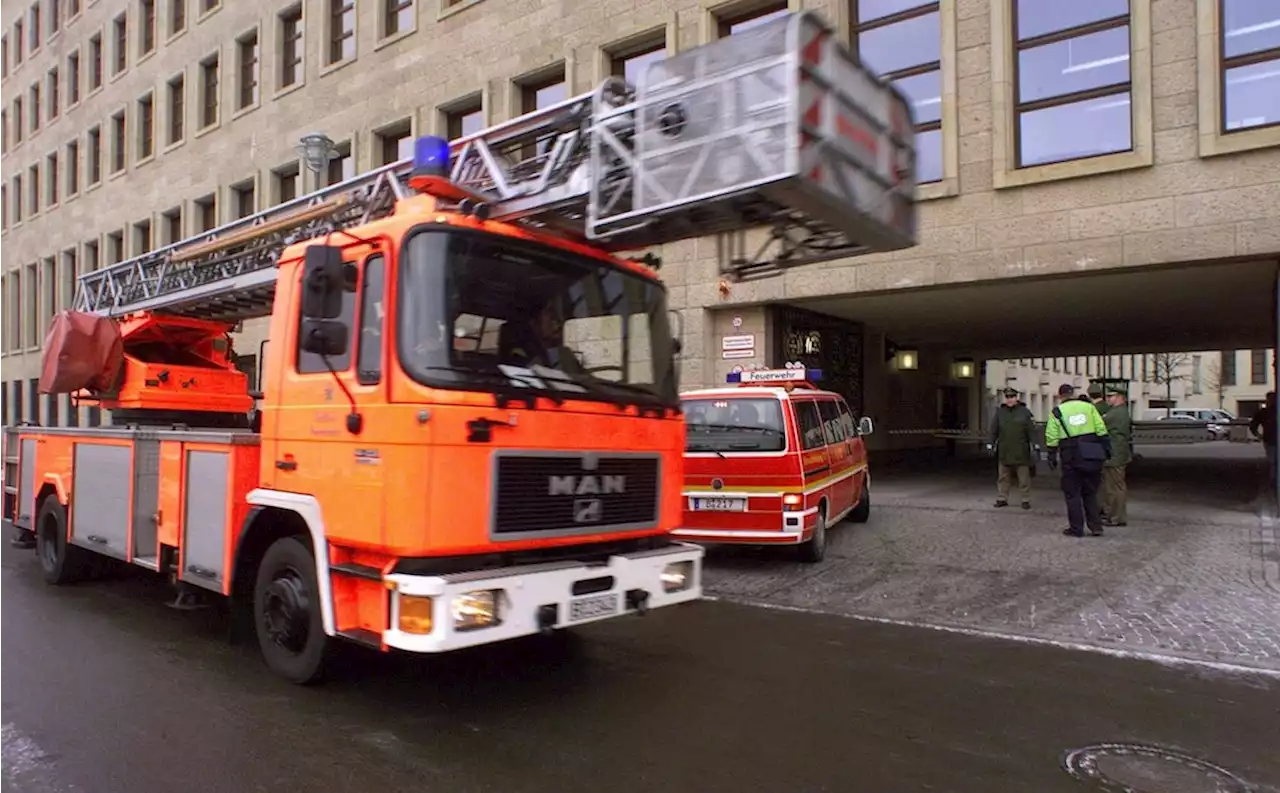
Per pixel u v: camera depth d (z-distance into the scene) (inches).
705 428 346.3
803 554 356.2
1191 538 385.7
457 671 211.3
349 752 159.2
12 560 375.6
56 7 1314.0
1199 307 580.1
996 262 459.8
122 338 326.6
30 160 1365.7
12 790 141.1
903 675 211.8
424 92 725.9
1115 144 432.1
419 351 164.1
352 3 803.4
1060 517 451.2
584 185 183.5
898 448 813.9
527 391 174.6
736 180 157.5
